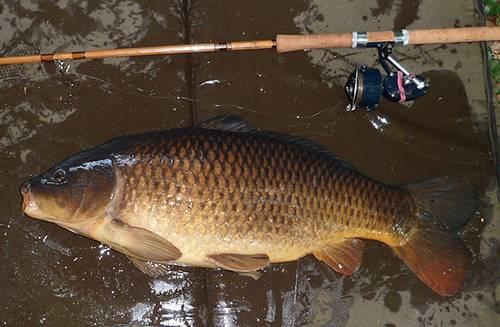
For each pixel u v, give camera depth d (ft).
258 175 2.80
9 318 3.08
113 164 2.77
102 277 3.12
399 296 3.21
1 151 3.16
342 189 2.90
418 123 3.33
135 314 3.11
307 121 3.29
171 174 2.75
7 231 3.12
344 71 3.34
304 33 3.36
